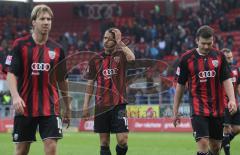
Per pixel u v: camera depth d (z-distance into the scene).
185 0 121.69
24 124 19.95
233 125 35.69
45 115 19.77
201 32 22.95
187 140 51.88
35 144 44.66
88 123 69.31
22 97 19.88
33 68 19.80
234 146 43.72
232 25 101.44
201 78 23.30
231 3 108.50
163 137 56.50
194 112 23.34
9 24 107.81
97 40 100.81
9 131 70.06
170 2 117.00
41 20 19.61
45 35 19.88
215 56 23.34
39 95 19.89
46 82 19.95
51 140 19.70
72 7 117.38
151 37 98.31
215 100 23.41
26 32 99.00
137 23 105.44
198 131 23.17
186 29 98.38
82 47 96.44
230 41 93.75
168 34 97.88
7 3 112.44
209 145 24.50
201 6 104.88
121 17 117.06
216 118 23.55
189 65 23.42
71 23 116.38
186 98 63.44
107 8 116.81
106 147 27.06
